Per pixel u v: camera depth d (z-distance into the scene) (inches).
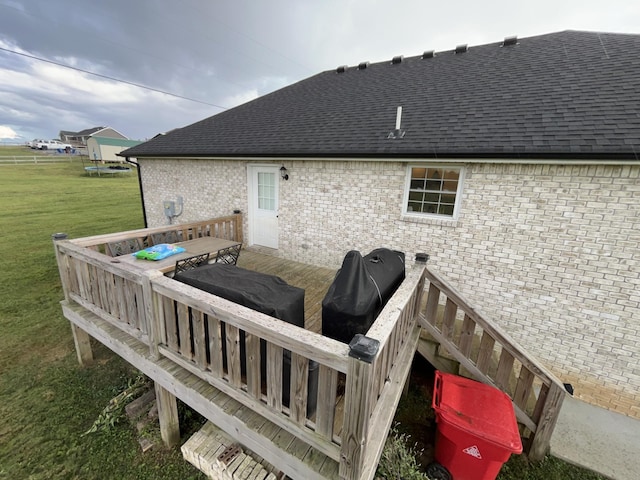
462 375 137.2
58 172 1103.0
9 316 206.4
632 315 135.7
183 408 133.0
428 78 245.0
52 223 461.7
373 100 239.9
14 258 315.3
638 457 118.3
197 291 90.7
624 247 132.9
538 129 145.1
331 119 231.3
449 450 102.8
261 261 231.0
